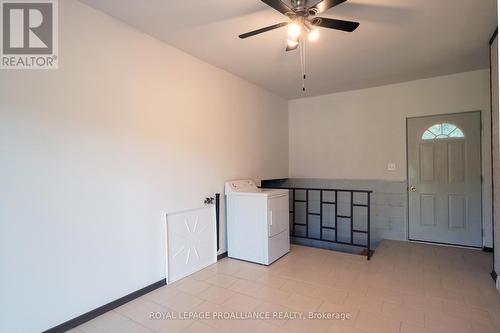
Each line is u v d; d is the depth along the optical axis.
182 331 1.97
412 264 3.22
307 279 2.83
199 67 3.18
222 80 3.52
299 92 4.65
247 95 4.01
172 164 2.83
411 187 4.16
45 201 1.89
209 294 2.53
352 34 2.60
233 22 2.40
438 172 3.97
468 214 3.79
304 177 5.02
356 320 2.09
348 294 2.50
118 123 2.35
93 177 2.17
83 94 2.11
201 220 3.18
